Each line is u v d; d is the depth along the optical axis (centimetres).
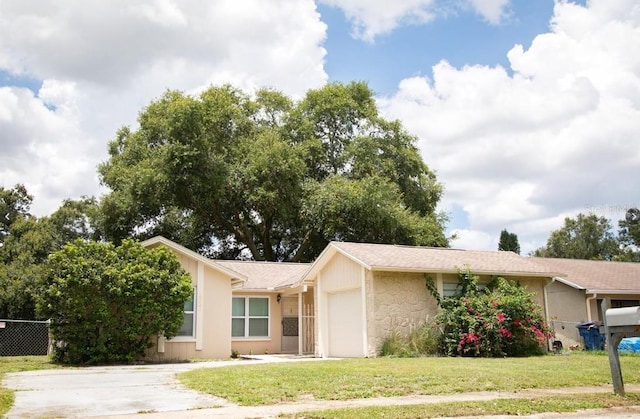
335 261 2000
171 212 3806
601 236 5956
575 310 2381
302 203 3666
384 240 3703
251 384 987
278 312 2389
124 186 3588
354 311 1889
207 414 721
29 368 1473
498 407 760
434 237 3841
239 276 2005
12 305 3209
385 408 747
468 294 1839
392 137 4334
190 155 3366
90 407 790
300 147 3809
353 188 3606
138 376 1234
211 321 1934
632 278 2562
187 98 3475
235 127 3916
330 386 955
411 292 1833
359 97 4422
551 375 1103
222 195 3628
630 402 815
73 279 1583
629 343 1933
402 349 1734
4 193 4453
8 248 3762
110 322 1636
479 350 1727
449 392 907
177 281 1750
